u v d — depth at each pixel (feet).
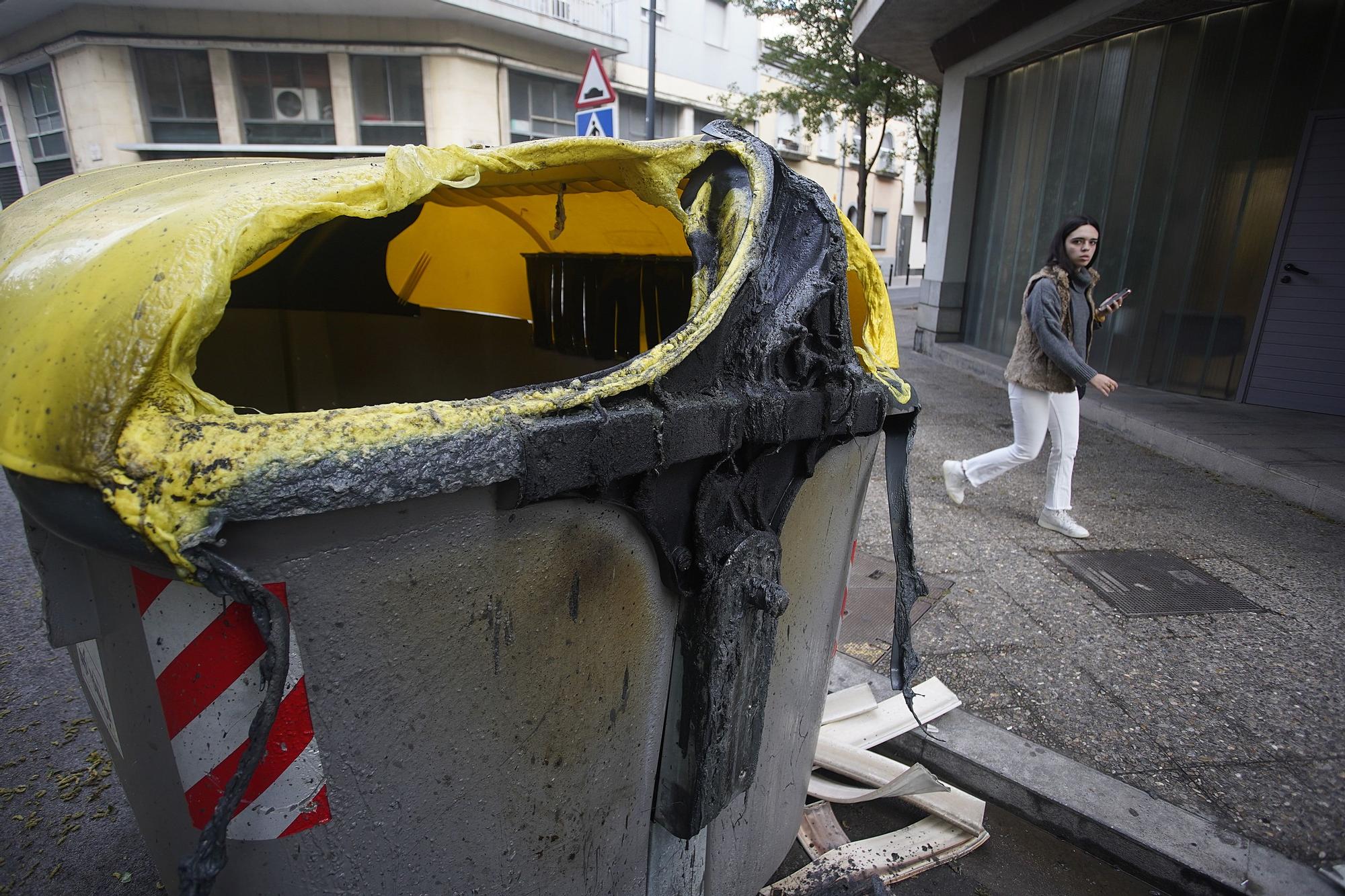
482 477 2.59
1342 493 14.08
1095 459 18.04
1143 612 10.59
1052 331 12.41
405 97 59.57
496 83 60.95
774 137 89.35
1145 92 22.94
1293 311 20.43
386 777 2.85
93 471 2.14
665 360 3.15
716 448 3.43
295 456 2.25
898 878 6.25
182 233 2.34
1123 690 8.71
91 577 2.97
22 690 8.57
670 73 74.02
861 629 10.01
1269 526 13.88
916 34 31.17
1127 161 23.71
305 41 56.54
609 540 3.27
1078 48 25.59
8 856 6.35
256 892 2.96
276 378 7.22
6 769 7.36
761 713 4.35
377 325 7.64
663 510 3.40
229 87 57.57
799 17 52.85
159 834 3.32
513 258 7.57
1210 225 21.74
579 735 3.46
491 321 7.91
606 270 6.92
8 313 2.57
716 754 3.94
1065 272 12.48
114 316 2.20
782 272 4.04
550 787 3.42
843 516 5.03
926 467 17.19
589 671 3.39
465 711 2.98
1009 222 30.17
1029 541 13.12
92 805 6.93
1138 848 6.44
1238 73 20.68
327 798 2.76
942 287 33.96
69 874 6.19
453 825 3.10
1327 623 10.34
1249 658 9.44
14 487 2.37
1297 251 20.20
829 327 4.24
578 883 3.75
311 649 2.54
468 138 59.98
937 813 6.79
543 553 3.02
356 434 2.34
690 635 3.80
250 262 2.50
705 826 4.28
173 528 2.17
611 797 3.78
